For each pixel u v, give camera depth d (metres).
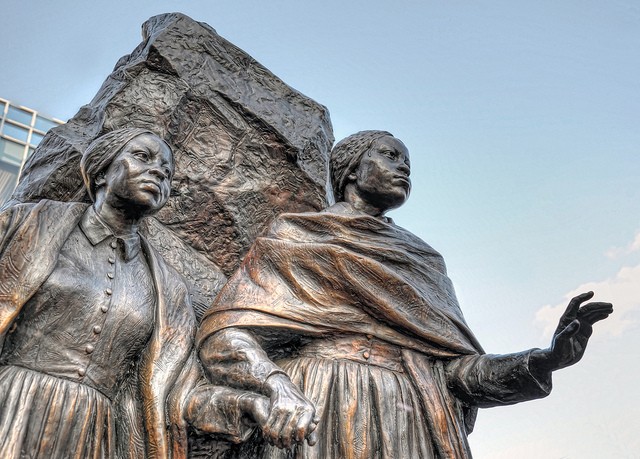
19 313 3.55
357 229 4.20
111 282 3.75
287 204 4.66
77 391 3.53
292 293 3.96
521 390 3.94
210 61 4.77
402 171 4.43
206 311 3.97
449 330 4.08
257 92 4.83
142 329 3.75
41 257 3.62
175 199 4.49
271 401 3.50
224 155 4.61
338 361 3.90
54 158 4.48
